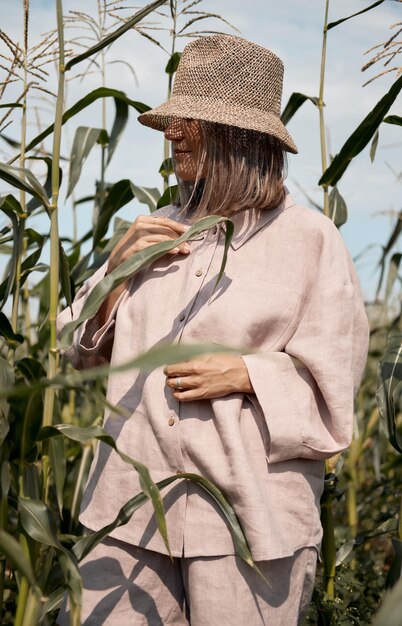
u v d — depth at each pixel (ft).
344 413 6.28
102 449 6.89
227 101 6.65
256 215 6.76
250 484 5.99
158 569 6.61
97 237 10.14
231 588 6.13
